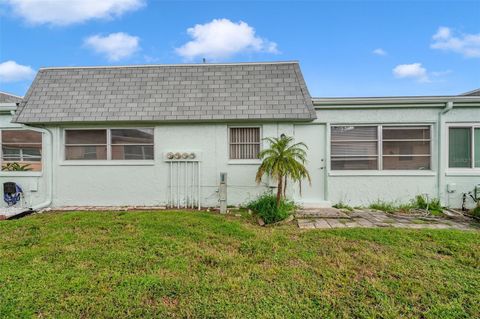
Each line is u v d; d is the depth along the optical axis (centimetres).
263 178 788
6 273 356
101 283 333
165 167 802
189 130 798
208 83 824
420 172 788
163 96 800
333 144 810
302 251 439
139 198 803
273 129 788
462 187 781
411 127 800
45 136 809
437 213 719
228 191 793
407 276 359
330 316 278
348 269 377
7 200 811
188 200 798
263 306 293
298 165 642
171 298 308
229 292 319
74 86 825
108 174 805
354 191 801
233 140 807
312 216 679
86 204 805
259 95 792
